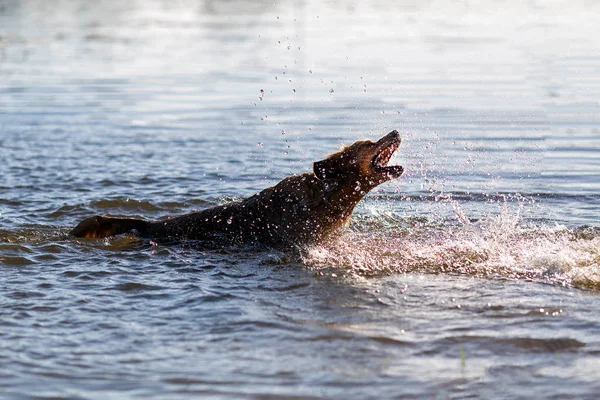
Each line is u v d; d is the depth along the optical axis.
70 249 33.94
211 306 26.52
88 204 42.03
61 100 73.81
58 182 47.44
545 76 76.81
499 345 22.91
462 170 48.94
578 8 130.75
